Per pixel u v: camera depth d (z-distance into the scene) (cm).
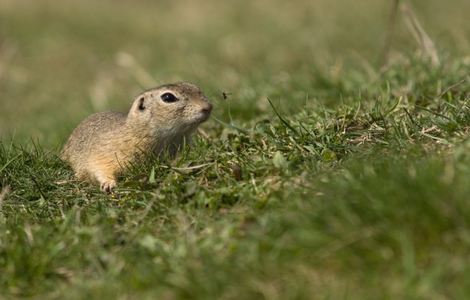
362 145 1117
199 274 825
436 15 2477
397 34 2166
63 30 3094
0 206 1111
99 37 3016
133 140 1275
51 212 1086
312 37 2514
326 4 3042
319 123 1220
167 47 2778
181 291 812
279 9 3120
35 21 3231
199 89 1315
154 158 1235
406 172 882
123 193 1127
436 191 827
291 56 2350
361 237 816
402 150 1033
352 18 2720
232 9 3291
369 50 2102
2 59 2678
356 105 1308
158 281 830
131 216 1025
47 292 875
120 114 1384
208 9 3372
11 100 2367
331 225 844
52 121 1955
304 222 859
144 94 1286
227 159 1146
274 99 1564
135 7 3675
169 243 940
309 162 1073
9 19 3216
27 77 2542
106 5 3728
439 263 770
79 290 855
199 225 966
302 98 1527
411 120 1134
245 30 2861
